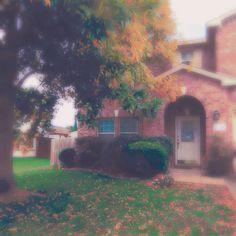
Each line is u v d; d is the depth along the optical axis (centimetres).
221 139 1490
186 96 1647
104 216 907
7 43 1073
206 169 1479
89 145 1755
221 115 1562
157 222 852
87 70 1134
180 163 1809
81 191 1189
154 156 1399
